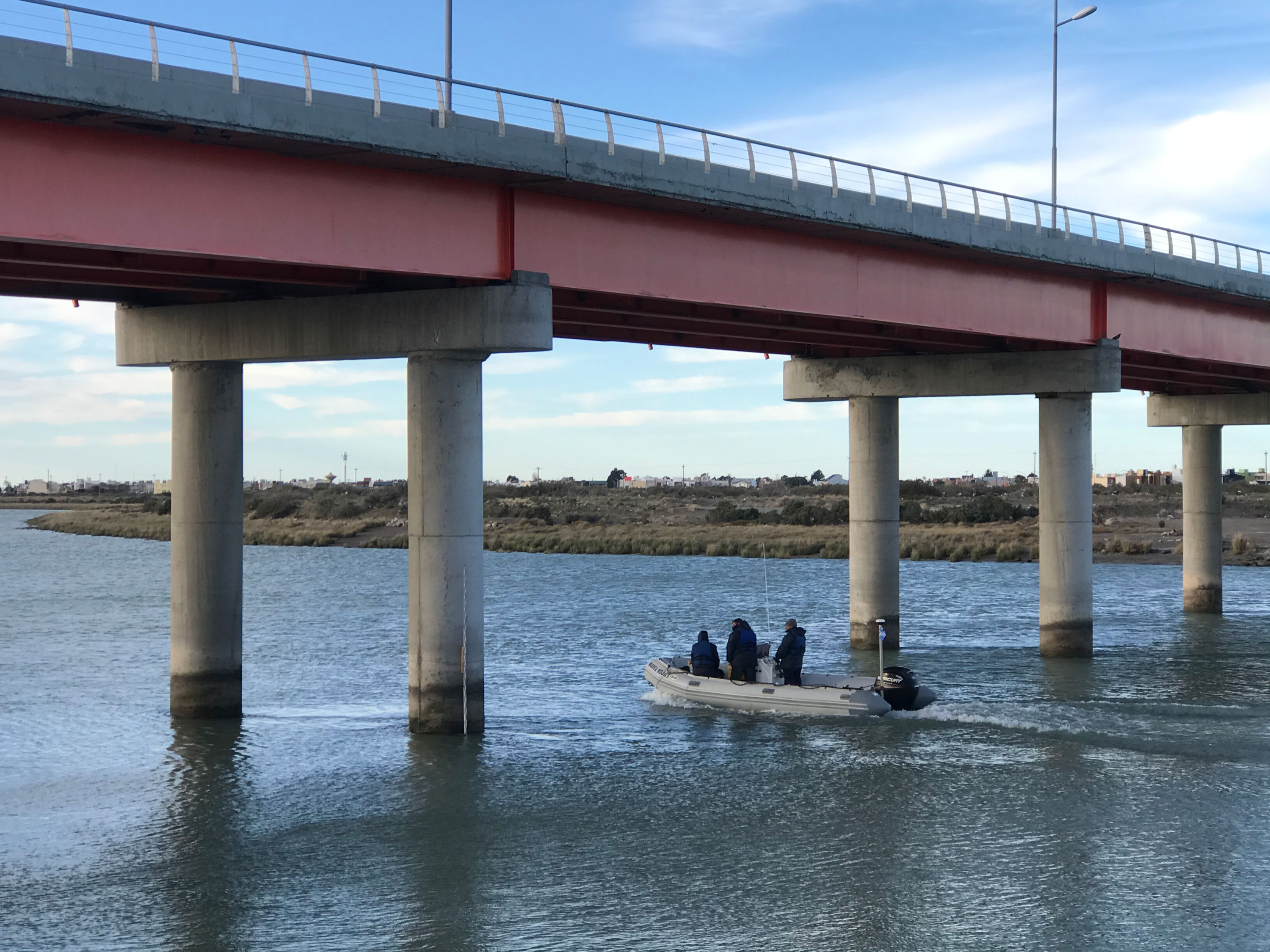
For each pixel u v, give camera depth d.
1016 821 21.94
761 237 32.69
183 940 17.11
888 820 22.06
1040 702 32.38
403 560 99.69
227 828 22.03
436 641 28.33
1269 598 62.47
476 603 28.47
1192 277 42.41
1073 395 41.34
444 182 26.83
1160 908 17.95
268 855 20.59
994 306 38.47
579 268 29.00
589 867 19.84
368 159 24.98
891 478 43.75
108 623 52.47
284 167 24.69
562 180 26.95
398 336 28.03
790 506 145.12
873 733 28.66
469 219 27.23
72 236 22.20
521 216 27.97
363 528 133.75
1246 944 16.72
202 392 30.30
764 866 19.78
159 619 53.88
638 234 30.09
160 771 25.92
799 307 33.53
